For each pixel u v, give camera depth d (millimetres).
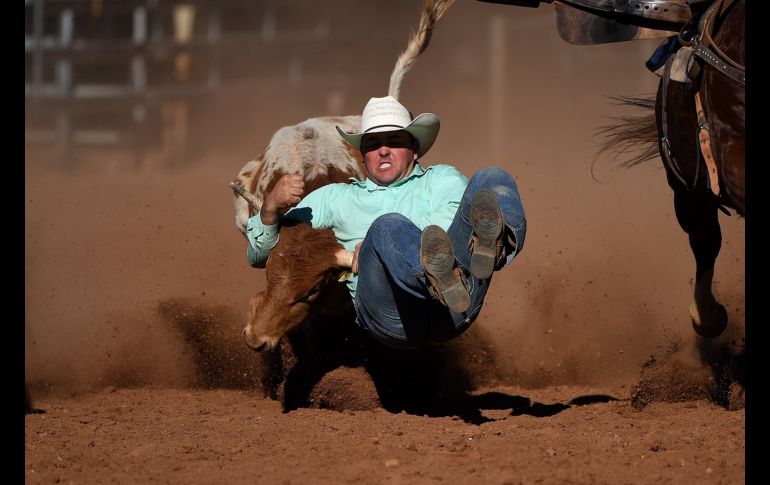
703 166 17375
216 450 16188
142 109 78000
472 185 15711
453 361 23562
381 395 19766
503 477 14016
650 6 17875
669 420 17859
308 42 85812
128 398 21984
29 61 78062
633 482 14055
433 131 18031
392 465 14852
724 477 14250
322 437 16797
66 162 71812
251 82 82188
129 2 81812
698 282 20219
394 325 16828
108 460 15844
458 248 15930
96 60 79875
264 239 18094
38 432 17969
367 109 18234
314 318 20156
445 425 17734
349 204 18234
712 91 16078
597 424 17703
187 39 82062
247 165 23266
